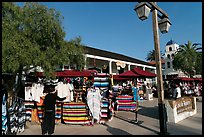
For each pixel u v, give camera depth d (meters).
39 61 6.58
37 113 9.09
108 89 9.63
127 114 11.13
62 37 7.97
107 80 9.71
